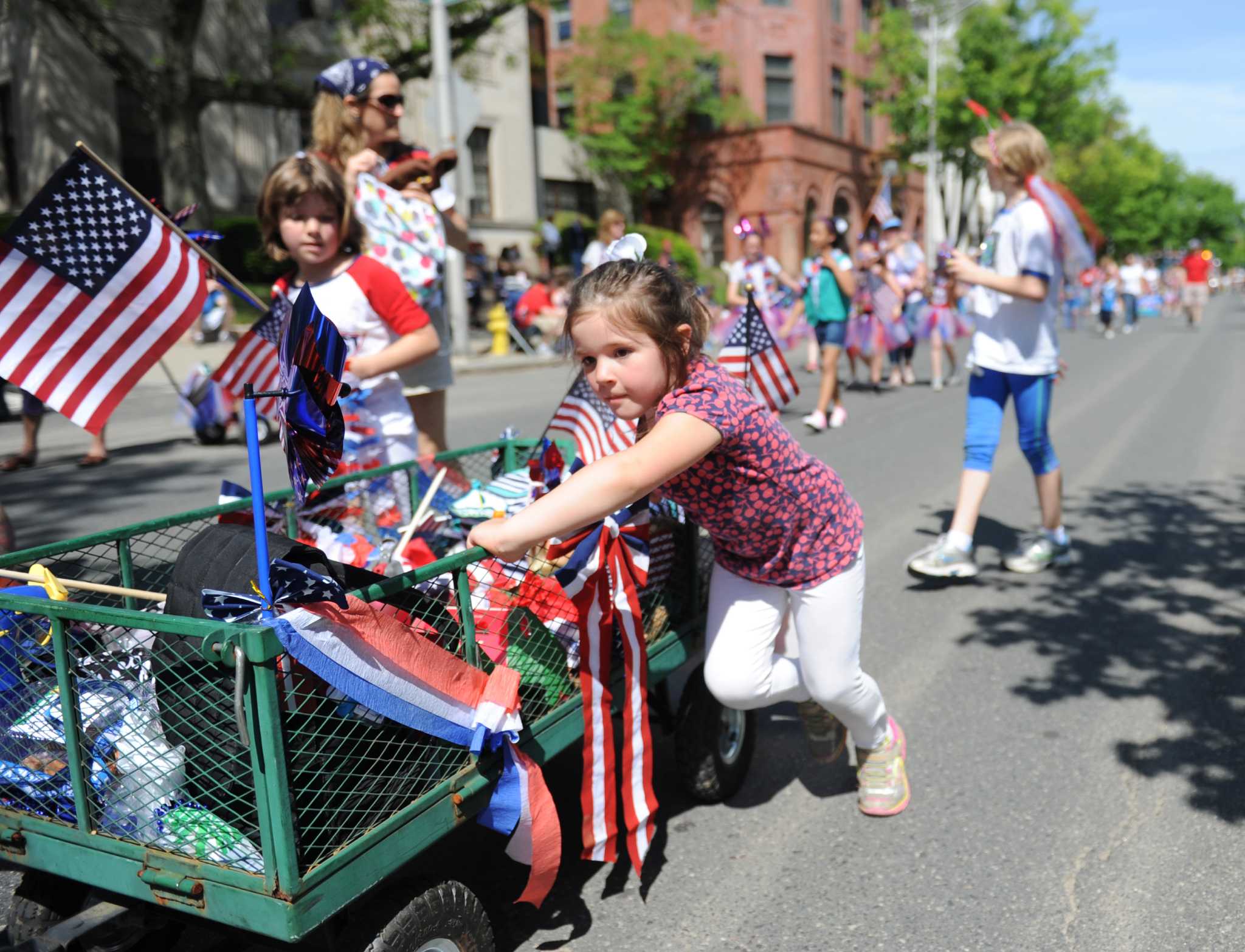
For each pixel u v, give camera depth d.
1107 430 10.13
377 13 20.25
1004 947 2.55
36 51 21.77
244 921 1.84
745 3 32.16
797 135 32.66
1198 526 6.46
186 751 1.98
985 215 41.38
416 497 3.60
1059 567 5.68
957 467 8.36
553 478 2.97
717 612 2.88
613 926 2.66
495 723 2.19
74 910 2.29
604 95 31.73
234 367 3.62
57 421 10.98
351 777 2.03
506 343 18.55
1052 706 3.95
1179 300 37.34
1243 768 3.43
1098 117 34.97
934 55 32.66
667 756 3.59
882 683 4.20
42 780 2.06
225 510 2.94
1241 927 2.60
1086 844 3.01
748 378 3.50
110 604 2.70
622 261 2.41
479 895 2.79
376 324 3.59
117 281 2.77
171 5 19.47
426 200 4.15
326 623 1.86
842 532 2.77
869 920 2.67
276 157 25.11
